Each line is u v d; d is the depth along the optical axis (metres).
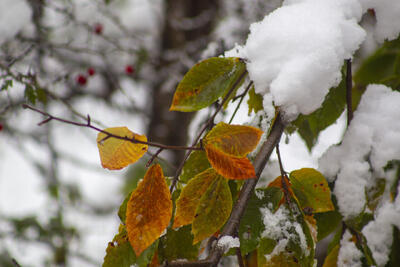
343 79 0.90
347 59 0.86
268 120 0.80
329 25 0.81
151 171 0.78
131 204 0.78
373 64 1.04
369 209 0.87
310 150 0.95
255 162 0.78
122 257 0.79
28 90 1.30
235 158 0.76
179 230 0.82
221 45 1.22
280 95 0.79
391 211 0.87
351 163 0.86
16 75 1.41
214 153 0.77
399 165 0.85
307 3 0.83
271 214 0.81
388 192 0.87
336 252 0.87
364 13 0.88
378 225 0.87
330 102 0.91
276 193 0.82
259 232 0.81
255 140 0.76
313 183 0.83
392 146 0.85
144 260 0.79
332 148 0.87
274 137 0.79
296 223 0.81
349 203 0.85
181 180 0.84
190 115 1.39
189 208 0.79
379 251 0.87
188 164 0.83
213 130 0.77
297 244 0.80
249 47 0.81
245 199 0.78
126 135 0.78
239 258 0.80
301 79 0.79
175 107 0.81
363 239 0.85
